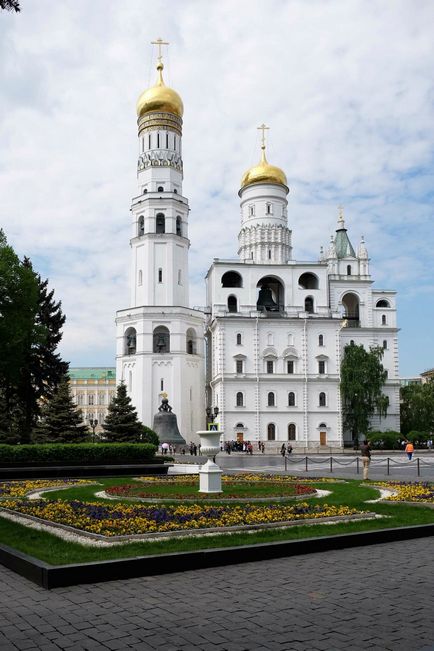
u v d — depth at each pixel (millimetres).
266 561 13539
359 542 15297
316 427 92375
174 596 10844
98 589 11289
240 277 99000
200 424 89812
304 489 25578
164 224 93125
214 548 13297
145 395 86125
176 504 21250
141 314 87750
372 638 8922
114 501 22297
